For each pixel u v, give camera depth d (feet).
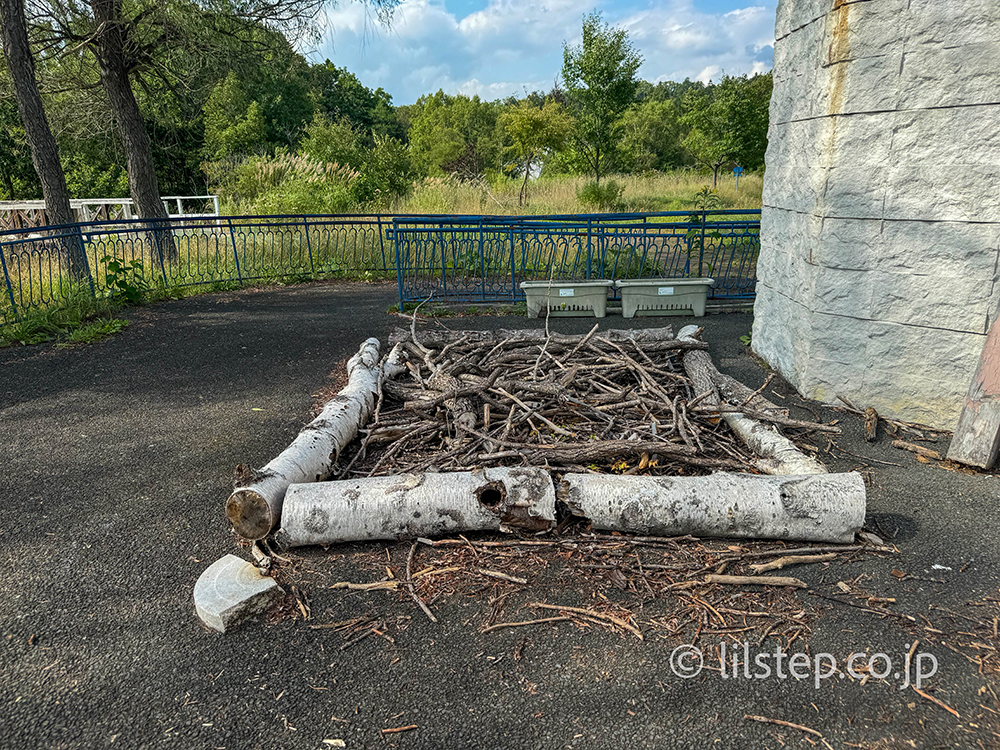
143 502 13.26
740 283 35.47
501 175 85.30
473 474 11.60
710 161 93.56
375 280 41.45
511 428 14.94
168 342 26.13
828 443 15.56
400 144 75.87
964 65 14.35
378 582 10.43
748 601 9.83
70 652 9.05
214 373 22.00
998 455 14.29
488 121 153.17
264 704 8.12
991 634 9.07
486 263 39.99
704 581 10.22
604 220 33.24
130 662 8.86
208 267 40.32
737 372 21.35
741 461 13.88
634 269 36.42
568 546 11.16
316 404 18.95
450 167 109.29
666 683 8.30
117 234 35.55
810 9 17.51
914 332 16.34
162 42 40.32
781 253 20.53
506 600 9.95
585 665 8.64
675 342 19.65
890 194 15.94
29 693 8.32
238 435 16.70
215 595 9.69
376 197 64.49
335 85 163.53
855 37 15.56
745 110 80.48
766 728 7.62
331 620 9.63
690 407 15.61
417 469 13.44
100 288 32.96
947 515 12.23
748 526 11.02
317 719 7.88
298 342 26.00
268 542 11.64
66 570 10.95
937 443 15.61
